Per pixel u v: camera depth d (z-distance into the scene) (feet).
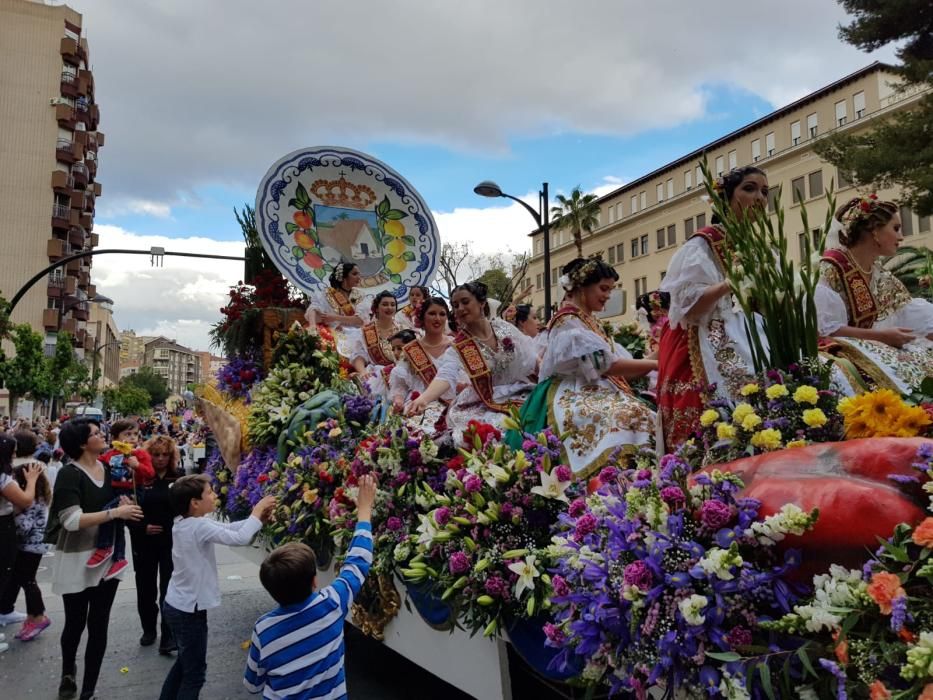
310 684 9.50
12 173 157.89
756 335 8.16
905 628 4.73
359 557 10.66
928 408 6.69
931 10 47.24
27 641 19.62
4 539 17.84
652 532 6.08
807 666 5.00
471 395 13.52
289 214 24.21
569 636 6.92
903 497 5.20
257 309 22.20
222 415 21.35
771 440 6.84
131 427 19.22
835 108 97.25
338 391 18.15
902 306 10.50
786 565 5.52
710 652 5.51
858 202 10.12
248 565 29.25
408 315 23.22
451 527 9.21
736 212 9.71
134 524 18.84
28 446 21.16
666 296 15.83
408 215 26.58
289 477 14.99
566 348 11.15
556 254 162.61
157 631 19.93
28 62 160.76
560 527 8.50
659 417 9.88
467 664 9.96
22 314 155.74
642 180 131.75
